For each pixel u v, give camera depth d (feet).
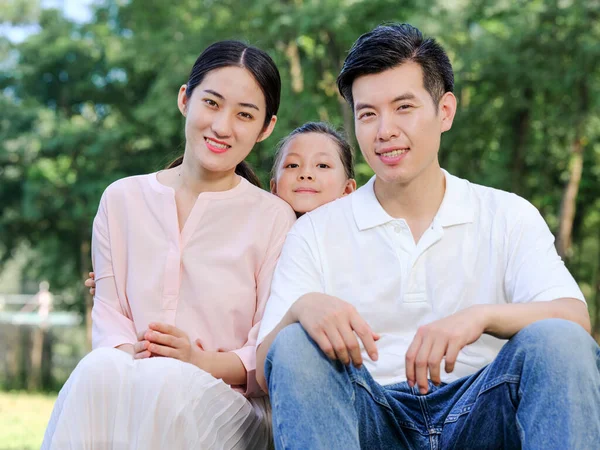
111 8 63.98
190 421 7.07
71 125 60.54
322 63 48.01
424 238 7.54
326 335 6.12
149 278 8.66
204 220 8.73
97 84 66.23
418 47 7.36
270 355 6.32
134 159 61.67
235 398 7.64
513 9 44.27
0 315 93.09
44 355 70.33
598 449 5.75
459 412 6.72
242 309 8.62
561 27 43.78
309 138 10.26
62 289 72.18
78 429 6.88
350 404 6.32
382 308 7.55
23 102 63.57
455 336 6.05
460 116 46.62
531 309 6.43
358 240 7.73
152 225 8.80
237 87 8.51
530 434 5.88
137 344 7.61
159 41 52.01
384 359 7.45
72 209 62.54
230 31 47.11
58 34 65.41
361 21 43.32
